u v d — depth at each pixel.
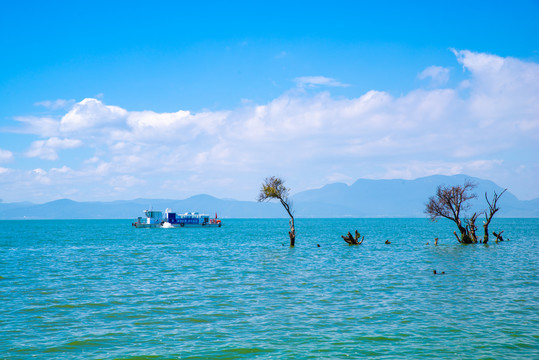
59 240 96.88
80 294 28.69
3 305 25.23
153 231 155.50
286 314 22.81
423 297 27.05
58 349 17.16
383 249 66.62
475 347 17.08
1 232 146.88
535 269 39.91
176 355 16.41
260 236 116.50
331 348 17.11
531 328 19.70
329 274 38.25
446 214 73.81
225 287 31.39
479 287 30.42
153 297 27.58
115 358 16.14
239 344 17.70
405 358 15.91
